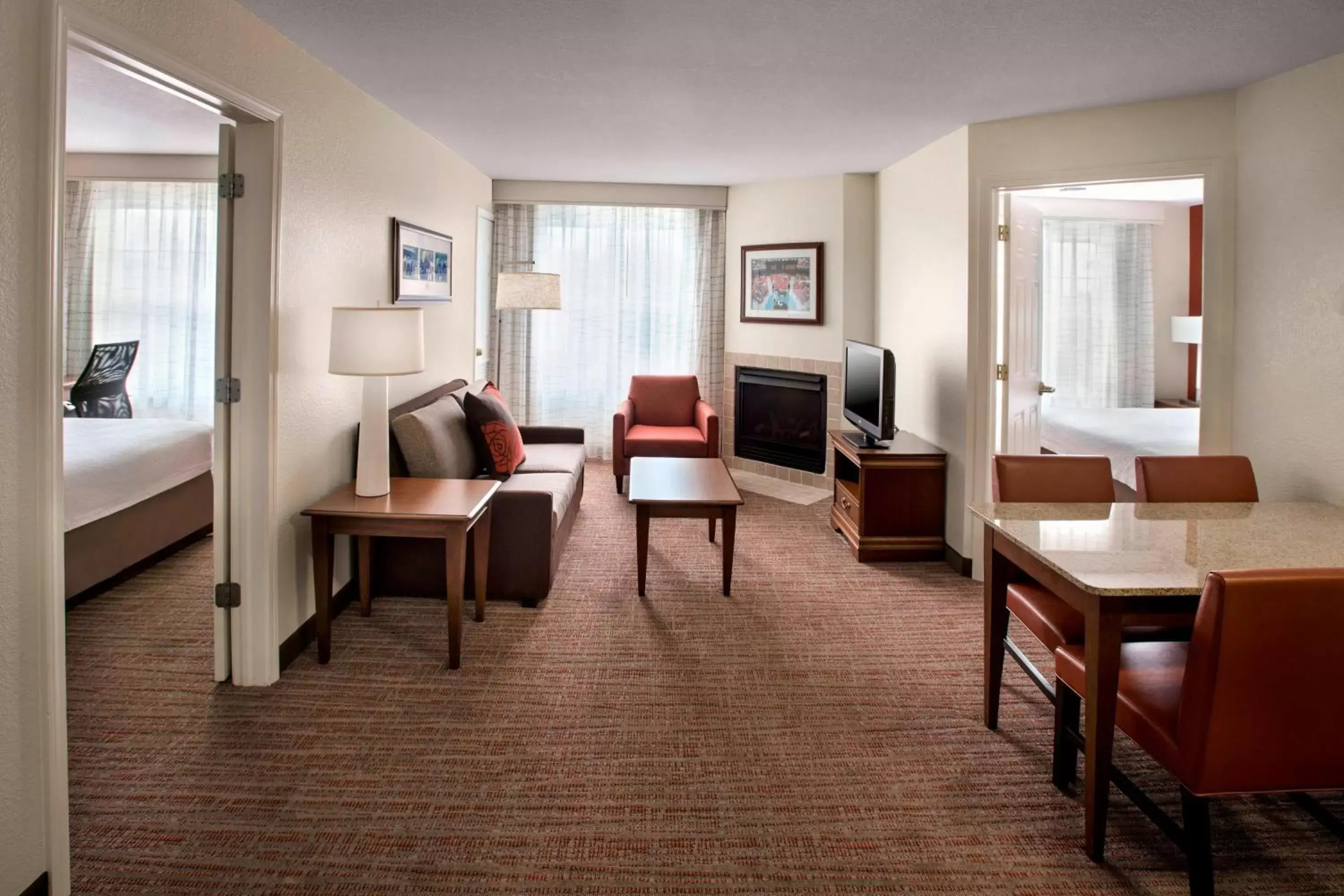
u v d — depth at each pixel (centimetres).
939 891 192
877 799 230
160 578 417
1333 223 313
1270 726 170
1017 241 435
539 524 379
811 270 627
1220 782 172
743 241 684
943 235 463
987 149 421
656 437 609
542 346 711
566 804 225
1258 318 351
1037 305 464
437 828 213
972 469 434
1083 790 234
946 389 462
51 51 174
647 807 225
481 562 359
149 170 548
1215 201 368
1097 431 524
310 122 317
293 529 312
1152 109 380
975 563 436
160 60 219
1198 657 170
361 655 323
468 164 577
